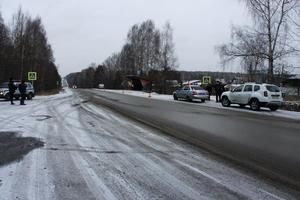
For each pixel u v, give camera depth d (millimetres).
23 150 7723
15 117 14141
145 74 72312
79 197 4895
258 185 5688
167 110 19859
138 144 8898
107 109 19547
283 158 7820
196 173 6270
